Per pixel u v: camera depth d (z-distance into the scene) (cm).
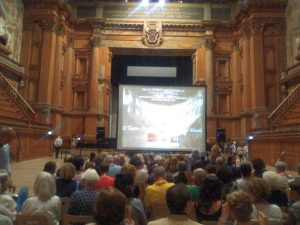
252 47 2877
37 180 430
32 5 2886
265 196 412
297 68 2500
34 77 2844
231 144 2844
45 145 2420
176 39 3294
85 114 3189
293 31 2683
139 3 3334
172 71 3725
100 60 3262
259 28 2861
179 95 1608
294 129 1670
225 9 3378
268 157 2030
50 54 2848
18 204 503
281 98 2794
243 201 304
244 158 2492
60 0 2889
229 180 585
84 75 3275
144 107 1598
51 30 2870
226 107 3281
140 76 3778
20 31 2836
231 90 3275
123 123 1587
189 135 1592
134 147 1575
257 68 2830
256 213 401
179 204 315
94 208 250
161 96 1606
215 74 3300
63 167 574
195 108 1603
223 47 3325
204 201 425
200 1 3362
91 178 480
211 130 3170
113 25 3281
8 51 2522
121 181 449
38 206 423
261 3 2841
